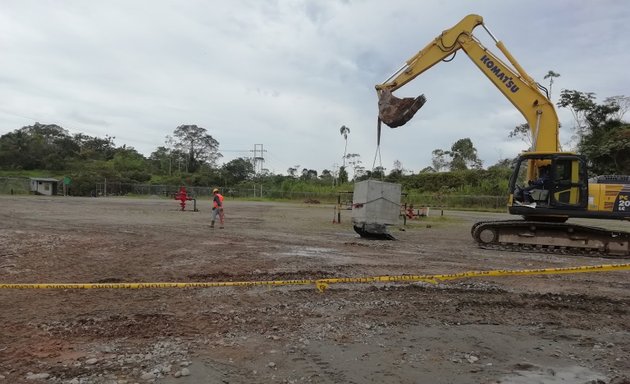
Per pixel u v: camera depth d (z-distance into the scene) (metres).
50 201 36.94
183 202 28.95
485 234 13.69
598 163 45.31
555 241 13.03
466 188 55.97
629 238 12.23
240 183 87.75
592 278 8.64
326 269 9.16
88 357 4.48
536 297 7.11
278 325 5.61
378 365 4.47
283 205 45.06
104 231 15.18
